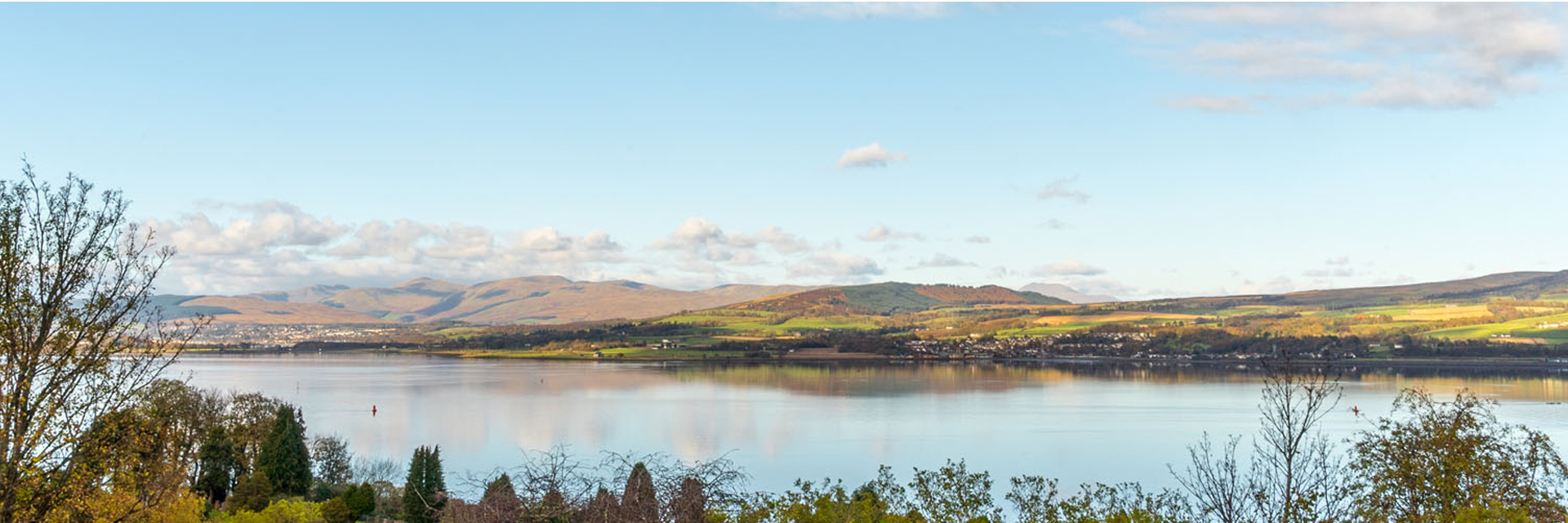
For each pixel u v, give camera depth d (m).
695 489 27.11
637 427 178.00
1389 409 179.88
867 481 117.31
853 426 177.50
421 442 156.62
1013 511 55.44
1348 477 40.41
